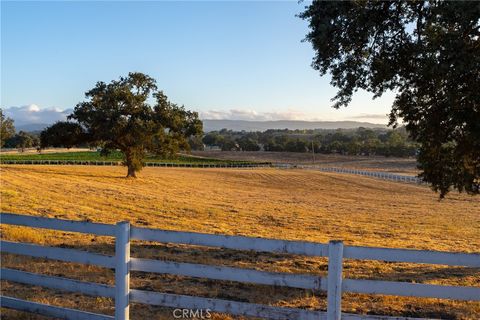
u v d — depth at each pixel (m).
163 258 12.38
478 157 12.45
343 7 11.27
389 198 48.78
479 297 5.23
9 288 8.88
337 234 21.28
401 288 5.29
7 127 106.50
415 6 11.53
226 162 116.88
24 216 6.44
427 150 13.77
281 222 25.22
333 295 5.25
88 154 127.12
